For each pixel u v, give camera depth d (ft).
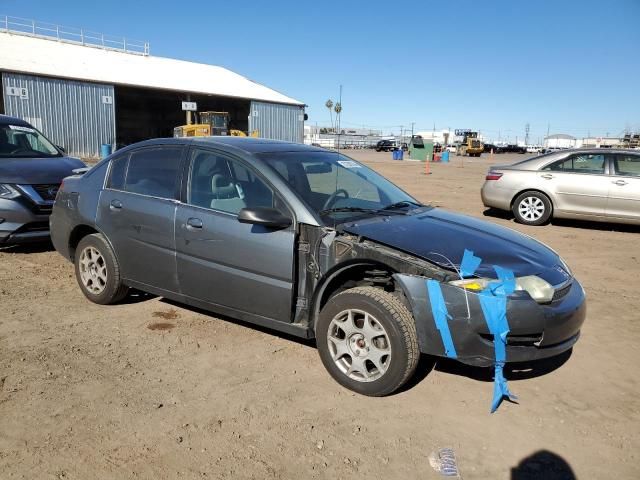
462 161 148.15
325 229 11.94
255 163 13.34
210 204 13.73
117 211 15.52
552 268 11.94
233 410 10.84
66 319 15.40
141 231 14.89
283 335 14.65
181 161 14.70
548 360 13.65
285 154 14.40
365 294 11.30
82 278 16.78
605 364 13.51
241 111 137.08
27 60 105.40
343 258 11.64
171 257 14.30
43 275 19.85
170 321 15.47
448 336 10.70
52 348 13.43
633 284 20.77
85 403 10.91
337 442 9.88
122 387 11.61
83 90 102.12
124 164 16.12
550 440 10.17
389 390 11.22
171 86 119.24
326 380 12.20
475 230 13.30
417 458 9.50
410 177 74.54
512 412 11.12
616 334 15.53
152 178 15.24
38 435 9.77
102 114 105.50
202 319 15.67
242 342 14.14
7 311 15.88
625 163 31.42
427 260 11.02
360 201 13.92
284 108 139.03
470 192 53.21
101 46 140.36
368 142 240.53
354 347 11.64
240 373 12.42
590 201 31.73
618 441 10.19
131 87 110.93
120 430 10.02
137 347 13.66
